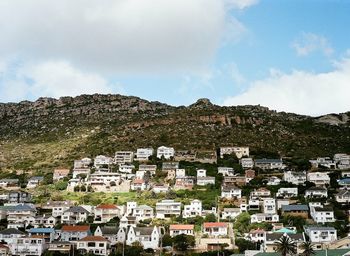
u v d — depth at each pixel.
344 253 163.25
